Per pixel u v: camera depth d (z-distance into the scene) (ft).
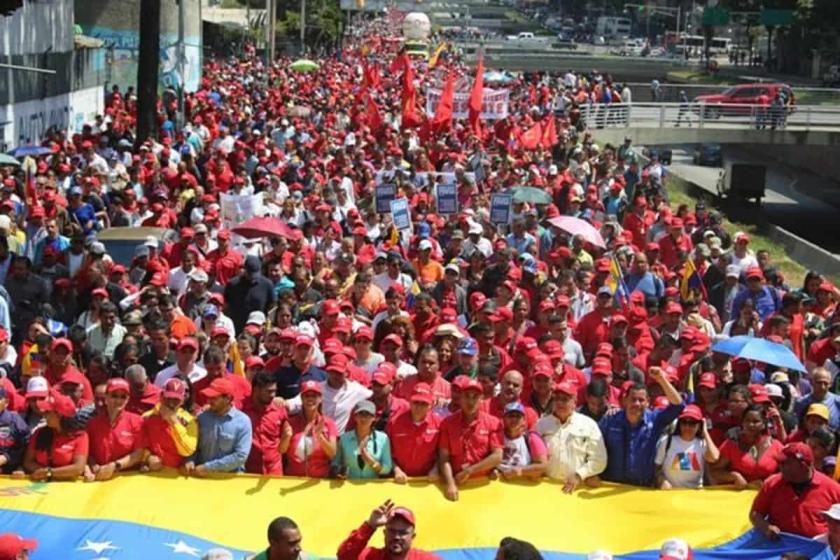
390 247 77.61
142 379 44.60
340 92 207.92
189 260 65.82
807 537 39.06
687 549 33.50
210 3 395.55
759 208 174.91
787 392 50.31
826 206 213.87
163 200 88.28
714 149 236.22
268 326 58.03
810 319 66.18
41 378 41.55
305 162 110.32
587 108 205.57
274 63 300.61
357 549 33.45
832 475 42.96
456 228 82.17
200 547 38.91
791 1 381.81
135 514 39.68
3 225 69.46
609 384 46.75
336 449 42.14
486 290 68.18
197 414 43.11
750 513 40.11
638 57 485.56
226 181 102.22
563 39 638.53
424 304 58.75
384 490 41.60
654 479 43.21
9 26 124.98
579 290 67.72
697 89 262.67
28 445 41.75
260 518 40.42
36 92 136.26
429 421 41.96
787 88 224.94
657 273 75.82
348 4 455.22
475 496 41.55
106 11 189.57
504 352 53.31
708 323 64.23
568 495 41.88
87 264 64.08
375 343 57.67
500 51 488.02
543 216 92.53
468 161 122.42
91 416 42.22
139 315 54.19
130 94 175.83
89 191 87.04
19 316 61.72
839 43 358.84
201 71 246.68
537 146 139.03
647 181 123.85
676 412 43.14
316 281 65.77
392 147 123.85
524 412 42.32
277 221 70.74
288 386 47.55
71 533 38.81
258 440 42.45
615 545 40.04
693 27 542.98
